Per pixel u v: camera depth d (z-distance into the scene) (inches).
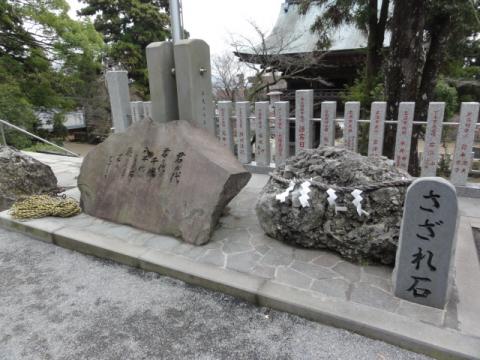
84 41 531.2
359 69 532.4
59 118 599.5
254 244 134.1
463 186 184.9
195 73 166.9
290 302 101.7
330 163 123.8
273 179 133.9
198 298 111.4
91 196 164.7
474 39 392.2
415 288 97.6
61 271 129.3
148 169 151.3
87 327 100.3
